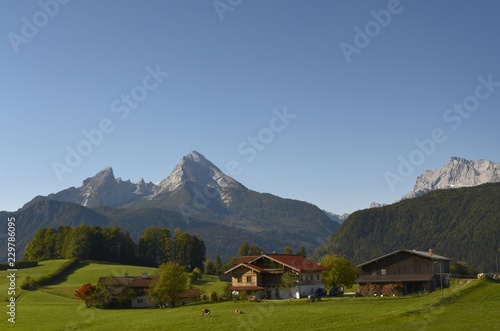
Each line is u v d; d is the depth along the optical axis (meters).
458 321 55.72
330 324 58.38
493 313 60.22
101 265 179.38
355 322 58.69
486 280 88.75
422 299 76.44
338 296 99.62
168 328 61.69
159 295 94.50
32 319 77.00
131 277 113.31
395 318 59.50
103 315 80.38
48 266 167.50
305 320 61.41
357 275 108.12
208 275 177.25
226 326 60.38
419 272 102.44
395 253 104.81
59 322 72.88
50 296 114.56
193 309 81.38
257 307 77.31
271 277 105.31
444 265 108.44
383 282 102.94
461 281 93.38
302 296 99.94
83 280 147.50
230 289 104.81
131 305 102.62
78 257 194.25
